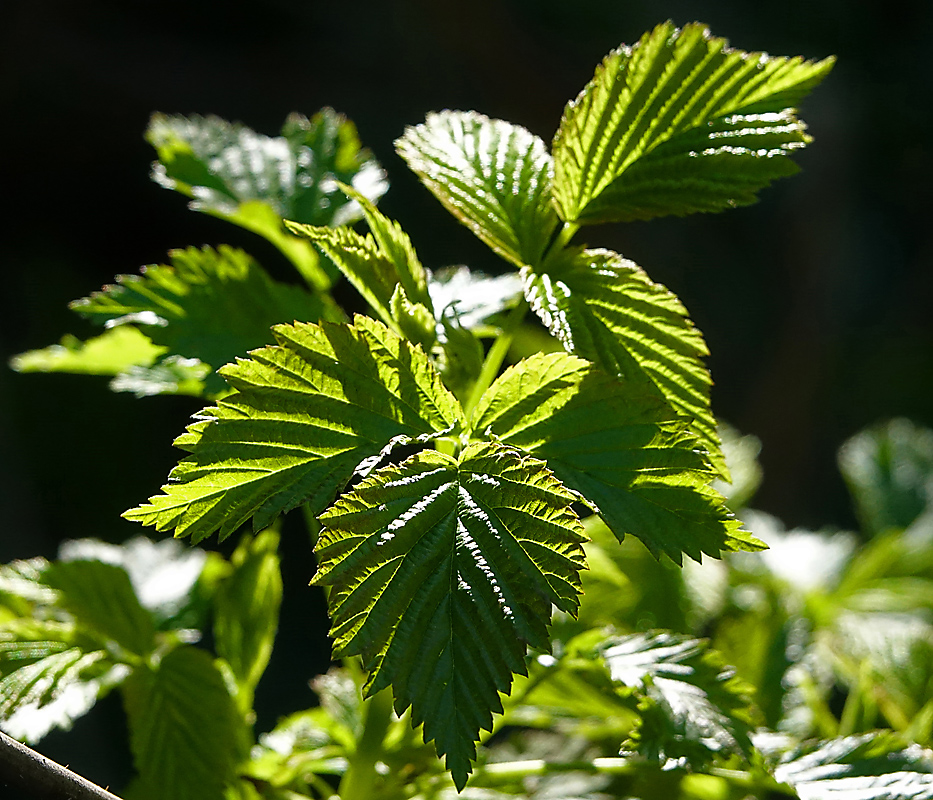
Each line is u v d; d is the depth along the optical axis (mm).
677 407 826
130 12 3107
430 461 802
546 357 814
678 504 808
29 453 2576
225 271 880
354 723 897
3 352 2811
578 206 839
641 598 938
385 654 789
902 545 1077
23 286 3031
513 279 878
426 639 790
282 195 909
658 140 836
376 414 808
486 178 848
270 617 891
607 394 814
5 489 2471
